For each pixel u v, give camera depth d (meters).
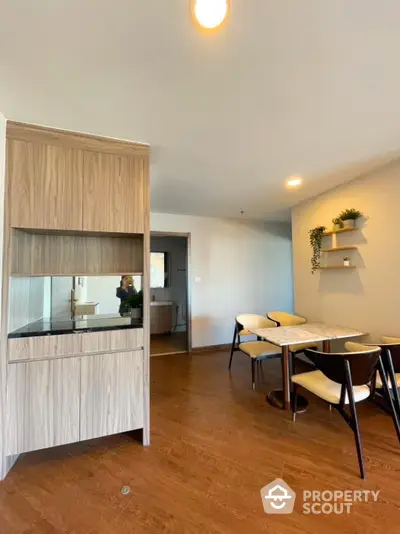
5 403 1.96
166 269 6.88
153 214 5.04
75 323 2.46
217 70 1.59
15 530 1.51
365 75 1.66
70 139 2.23
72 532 1.50
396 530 1.49
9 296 2.02
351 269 3.42
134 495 1.75
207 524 1.54
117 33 1.35
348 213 3.31
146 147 2.47
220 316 5.50
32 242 2.44
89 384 2.17
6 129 2.05
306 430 2.46
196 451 2.18
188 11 1.24
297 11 1.25
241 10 1.23
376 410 2.80
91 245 2.64
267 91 1.79
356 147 2.57
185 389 3.40
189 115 2.04
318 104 1.93
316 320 3.98
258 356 3.39
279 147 2.54
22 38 1.36
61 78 1.64
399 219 2.86
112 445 2.28
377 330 3.09
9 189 2.05
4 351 1.97
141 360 2.32
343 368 2.05
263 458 2.09
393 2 1.21
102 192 2.31
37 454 2.17
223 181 3.41
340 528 1.51
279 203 4.39
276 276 6.04
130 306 3.01
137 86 1.72
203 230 5.42
